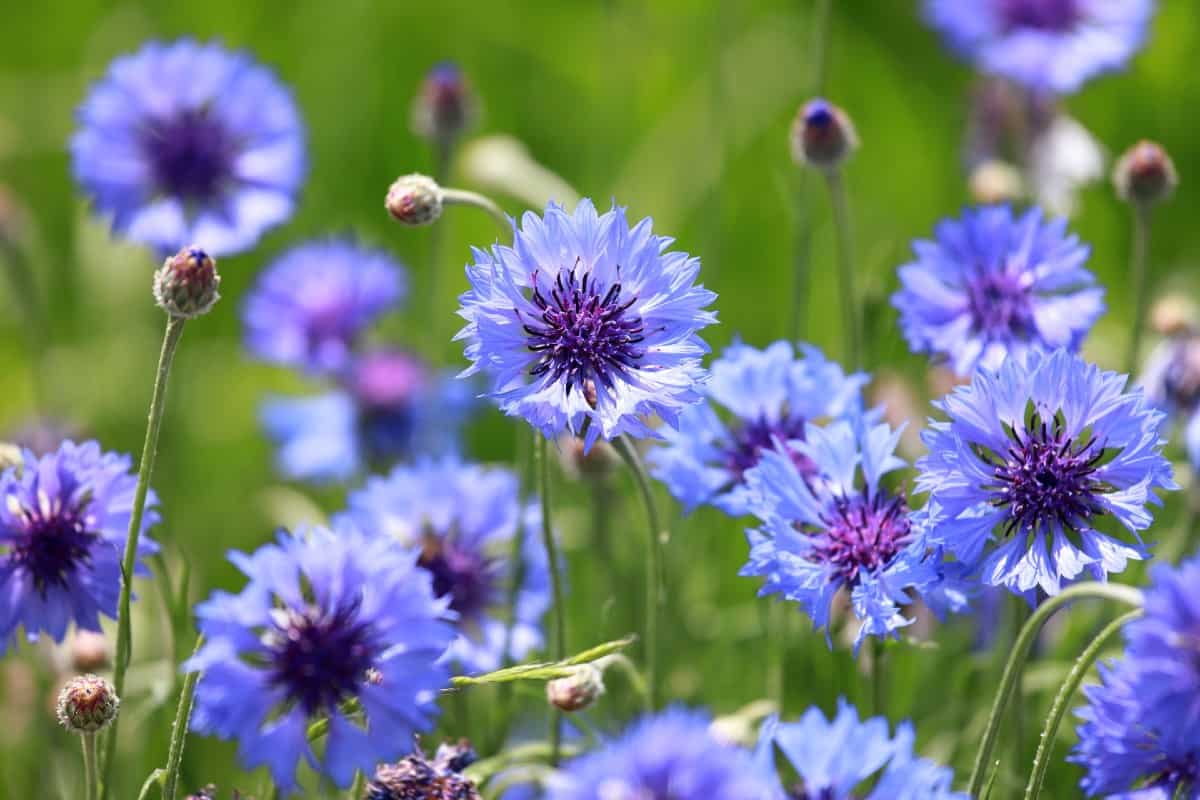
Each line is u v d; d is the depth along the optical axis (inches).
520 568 32.6
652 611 30.8
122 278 43.8
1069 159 41.7
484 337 28.3
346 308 39.7
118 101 35.9
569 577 37.1
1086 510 28.5
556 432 28.4
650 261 28.6
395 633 28.4
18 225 40.8
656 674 31.0
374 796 29.2
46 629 29.6
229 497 42.3
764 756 26.9
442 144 38.3
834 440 29.6
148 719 34.3
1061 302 31.4
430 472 33.0
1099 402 28.5
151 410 28.8
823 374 31.3
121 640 29.0
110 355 43.5
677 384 28.3
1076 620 34.1
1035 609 28.8
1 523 29.5
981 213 31.6
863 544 29.3
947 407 28.5
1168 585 26.9
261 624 28.4
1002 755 32.7
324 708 28.4
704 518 37.4
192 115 35.9
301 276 39.8
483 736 34.2
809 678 33.6
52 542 29.5
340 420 40.2
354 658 28.4
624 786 26.0
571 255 28.6
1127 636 28.0
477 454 43.9
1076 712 29.0
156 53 36.1
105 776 29.8
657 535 30.7
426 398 39.5
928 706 34.4
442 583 32.4
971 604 33.2
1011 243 31.5
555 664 28.7
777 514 29.4
